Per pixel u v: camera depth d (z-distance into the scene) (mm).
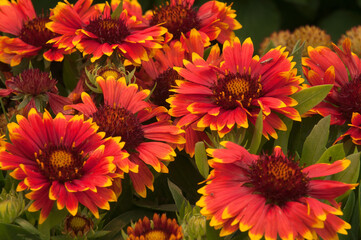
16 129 556
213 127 580
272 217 522
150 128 604
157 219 549
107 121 584
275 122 588
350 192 569
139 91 623
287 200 535
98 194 544
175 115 598
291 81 596
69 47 634
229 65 616
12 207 562
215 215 528
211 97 605
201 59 625
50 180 545
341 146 564
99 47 633
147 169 588
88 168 551
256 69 611
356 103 611
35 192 541
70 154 555
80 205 594
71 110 625
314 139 583
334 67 633
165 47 662
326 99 625
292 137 626
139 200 623
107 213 606
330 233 522
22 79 629
